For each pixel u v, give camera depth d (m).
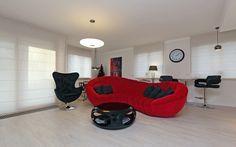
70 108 3.96
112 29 4.23
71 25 3.93
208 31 4.41
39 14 3.27
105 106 2.77
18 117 3.14
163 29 4.23
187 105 4.52
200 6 2.85
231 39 4.42
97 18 3.46
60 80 3.92
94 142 2.01
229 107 4.24
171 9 2.98
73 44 6.16
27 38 3.86
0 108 3.32
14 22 3.61
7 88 3.45
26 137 2.14
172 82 3.71
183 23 3.76
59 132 2.34
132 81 4.46
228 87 4.46
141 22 3.69
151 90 3.87
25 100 3.78
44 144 1.94
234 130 2.44
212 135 2.24
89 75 7.25
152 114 3.21
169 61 5.51
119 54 7.22
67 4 2.82
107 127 2.45
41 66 4.18
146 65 6.20
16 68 3.62
